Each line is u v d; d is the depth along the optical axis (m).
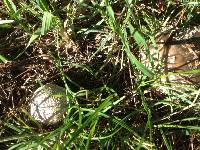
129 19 0.26
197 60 0.25
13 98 0.27
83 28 0.27
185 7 0.27
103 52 0.28
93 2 0.27
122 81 0.27
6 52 0.28
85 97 0.26
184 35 0.26
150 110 0.26
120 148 0.25
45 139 0.22
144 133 0.24
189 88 0.24
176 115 0.26
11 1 0.25
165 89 0.26
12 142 0.26
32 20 0.28
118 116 0.26
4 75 0.27
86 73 0.27
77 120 0.25
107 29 0.27
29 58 0.27
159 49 0.26
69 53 0.28
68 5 0.27
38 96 0.25
